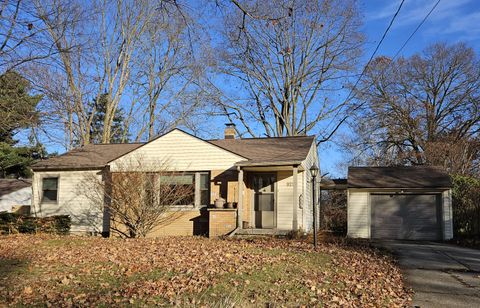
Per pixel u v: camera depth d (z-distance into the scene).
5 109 16.45
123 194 16.53
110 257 10.43
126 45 31.19
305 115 35.72
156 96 34.41
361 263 11.41
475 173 32.06
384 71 35.75
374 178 23.27
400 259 12.84
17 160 31.22
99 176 20.33
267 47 32.81
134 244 13.27
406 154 35.81
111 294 7.35
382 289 8.72
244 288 7.85
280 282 8.44
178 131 19.09
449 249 15.48
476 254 14.02
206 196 18.61
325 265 10.57
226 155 18.50
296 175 17.17
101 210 18.70
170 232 18.58
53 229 18.69
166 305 6.78
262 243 14.41
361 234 22.33
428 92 36.84
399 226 22.12
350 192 22.83
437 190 21.70
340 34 33.25
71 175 20.81
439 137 35.47
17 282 7.96
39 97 18.12
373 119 36.25
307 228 20.05
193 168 18.72
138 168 17.06
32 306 6.68
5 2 12.98
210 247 12.55
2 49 14.58
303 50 34.09
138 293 7.37
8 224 17.64
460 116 35.72
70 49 15.68
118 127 39.25
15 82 16.08
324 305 7.28
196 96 35.12
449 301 8.05
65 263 9.73
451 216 21.34
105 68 31.36
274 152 19.16
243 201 18.11
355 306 7.42
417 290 8.91
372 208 22.55
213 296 7.28
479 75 35.19
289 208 18.20
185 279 8.31
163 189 17.20
